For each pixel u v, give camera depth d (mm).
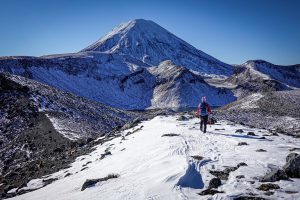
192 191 10414
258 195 9414
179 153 15484
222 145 17094
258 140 18328
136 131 28234
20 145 47250
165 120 30766
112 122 80375
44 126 54125
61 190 15633
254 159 13414
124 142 24797
